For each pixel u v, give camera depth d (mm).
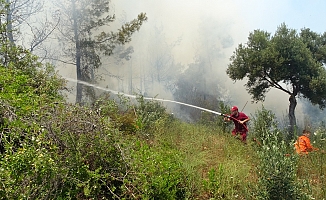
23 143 3004
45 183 2861
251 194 3676
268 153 3525
